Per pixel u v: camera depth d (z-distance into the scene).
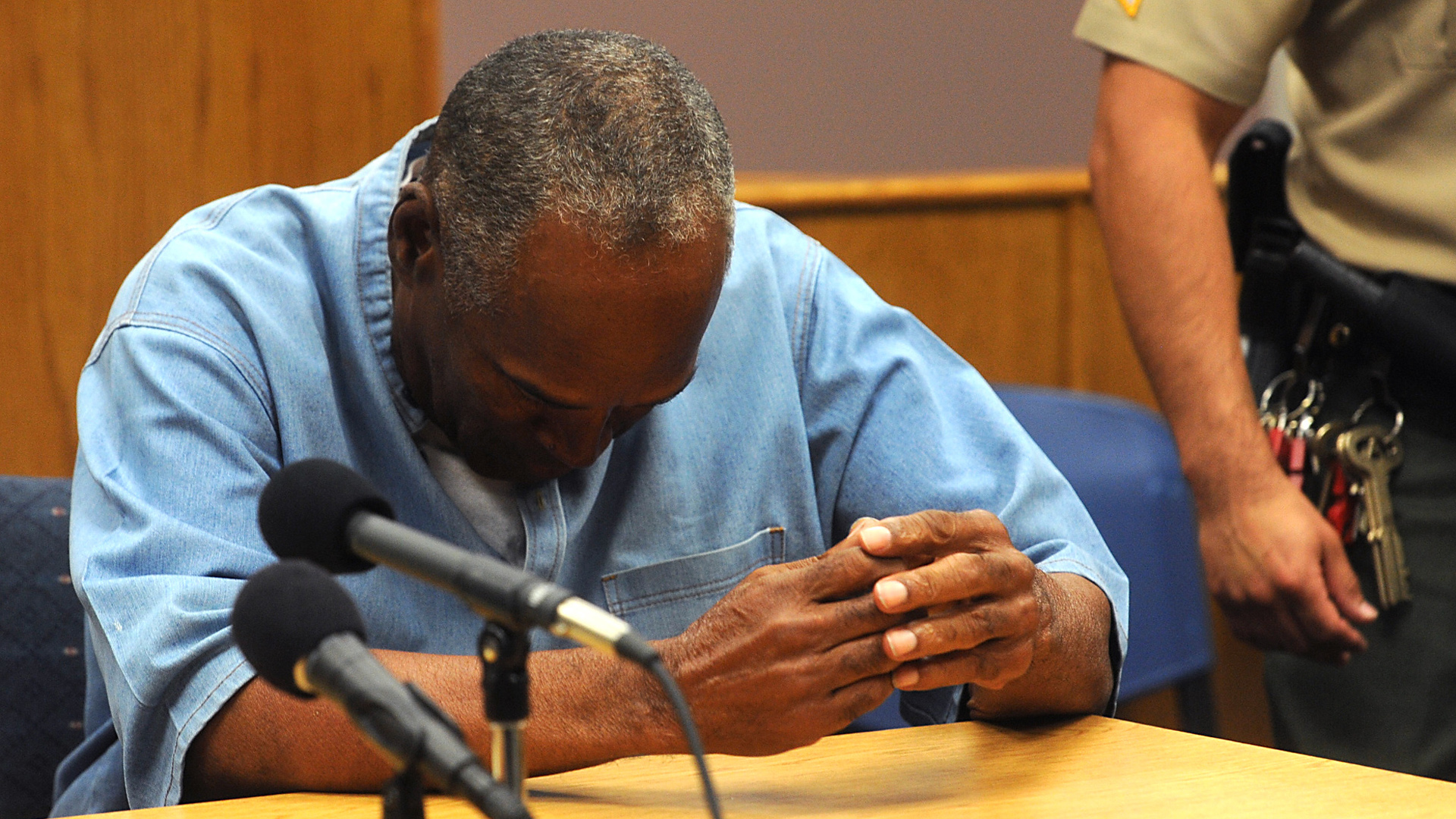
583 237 2.13
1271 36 3.59
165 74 5.27
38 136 5.13
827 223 6.53
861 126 6.72
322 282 2.79
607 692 2.18
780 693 2.13
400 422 2.73
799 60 6.57
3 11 5.05
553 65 2.25
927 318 6.75
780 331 3.12
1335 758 3.57
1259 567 3.37
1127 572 4.31
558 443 2.37
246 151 5.40
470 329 2.30
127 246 5.29
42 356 5.21
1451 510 3.38
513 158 2.20
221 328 2.65
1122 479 4.38
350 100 5.53
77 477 2.65
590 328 2.16
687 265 2.17
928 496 2.97
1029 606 2.27
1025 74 7.04
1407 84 3.37
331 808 2.08
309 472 1.46
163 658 2.25
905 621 2.19
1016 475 2.95
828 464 3.11
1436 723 3.41
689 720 1.21
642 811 2.03
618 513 2.92
